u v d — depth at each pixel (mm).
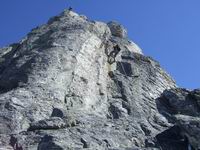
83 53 51438
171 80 56406
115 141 38656
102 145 37438
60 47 50969
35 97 44000
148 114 47469
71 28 55781
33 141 37969
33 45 53719
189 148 39594
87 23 57812
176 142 40594
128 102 48375
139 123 43375
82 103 45875
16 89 45219
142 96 50375
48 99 44250
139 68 55188
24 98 43562
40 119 41844
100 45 54906
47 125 39531
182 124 40438
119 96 49312
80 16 61562
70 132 38500
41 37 54969
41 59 48938
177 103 48594
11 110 41938
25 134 39000
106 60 54125
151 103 49625
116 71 53906
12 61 52031
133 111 47156
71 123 40156
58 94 45125
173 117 46344
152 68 55969
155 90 52438
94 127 40500
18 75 47938
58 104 44375
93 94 47906
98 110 46188
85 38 53812
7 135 38781
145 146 39969
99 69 51469
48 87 45531
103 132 39438
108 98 48812
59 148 34844
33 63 48500
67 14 60594
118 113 46250
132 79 52656
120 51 57375
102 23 60219
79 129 39094
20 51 53281
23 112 42125
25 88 45094
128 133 40562
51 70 47500
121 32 65812
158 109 48906
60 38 52844
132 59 56750
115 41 61781
